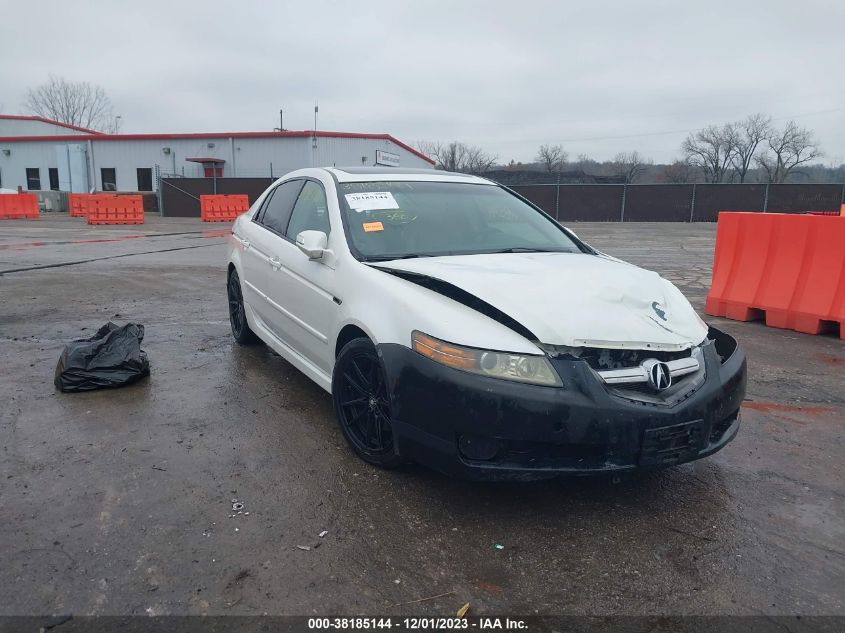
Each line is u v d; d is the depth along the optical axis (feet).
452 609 7.83
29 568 8.27
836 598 8.22
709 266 40.11
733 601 8.12
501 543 9.21
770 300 22.81
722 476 11.54
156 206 117.80
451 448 9.46
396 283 10.91
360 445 11.57
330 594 8.00
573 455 9.27
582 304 9.93
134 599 7.77
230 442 12.22
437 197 14.48
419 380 9.71
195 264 38.11
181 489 10.39
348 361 11.55
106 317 22.54
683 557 9.02
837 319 21.03
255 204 18.76
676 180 203.31
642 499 10.61
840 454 12.60
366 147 142.20
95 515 9.55
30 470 10.87
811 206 93.97
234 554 8.71
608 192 100.32
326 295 12.51
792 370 17.90
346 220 13.01
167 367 16.75
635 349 9.57
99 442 12.04
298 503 10.08
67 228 72.33
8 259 39.47
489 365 9.23
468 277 10.57
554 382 9.09
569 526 9.71
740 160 199.93
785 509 10.44
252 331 18.20
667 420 9.29
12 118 179.42
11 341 19.01
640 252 48.85
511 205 15.26
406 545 9.08
